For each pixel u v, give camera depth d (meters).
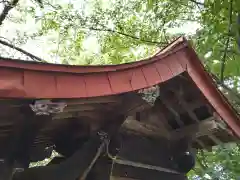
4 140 3.14
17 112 2.84
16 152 2.96
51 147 3.82
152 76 3.24
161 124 4.03
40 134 3.48
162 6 7.59
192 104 3.89
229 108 3.80
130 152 3.84
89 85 2.81
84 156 3.29
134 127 3.85
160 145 4.11
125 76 3.06
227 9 5.23
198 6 6.87
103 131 3.37
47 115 2.84
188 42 3.53
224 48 5.57
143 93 3.20
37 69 2.56
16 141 2.96
